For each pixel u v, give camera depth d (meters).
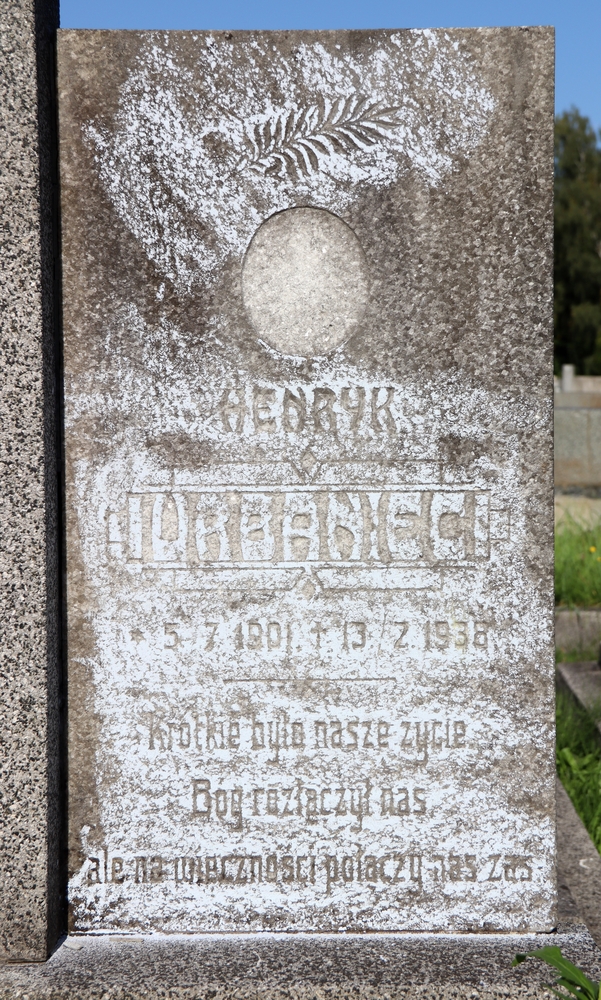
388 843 1.19
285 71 1.16
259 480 1.19
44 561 1.15
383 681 1.19
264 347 1.18
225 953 1.15
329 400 1.19
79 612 1.19
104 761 1.19
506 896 1.19
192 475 1.19
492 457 1.18
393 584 1.19
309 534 1.19
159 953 1.15
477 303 1.17
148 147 1.16
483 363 1.18
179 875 1.19
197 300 1.17
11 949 1.15
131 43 1.16
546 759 1.19
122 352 1.17
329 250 1.17
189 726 1.19
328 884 1.19
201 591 1.19
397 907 1.19
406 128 1.16
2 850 1.15
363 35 1.16
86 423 1.18
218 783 1.19
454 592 1.19
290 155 1.17
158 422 1.18
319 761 1.19
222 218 1.17
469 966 1.12
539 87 1.16
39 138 1.12
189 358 1.18
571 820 1.59
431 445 1.18
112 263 1.17
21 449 1.14
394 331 1.18
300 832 1.19
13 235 1.13
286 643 1.19
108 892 1.19
